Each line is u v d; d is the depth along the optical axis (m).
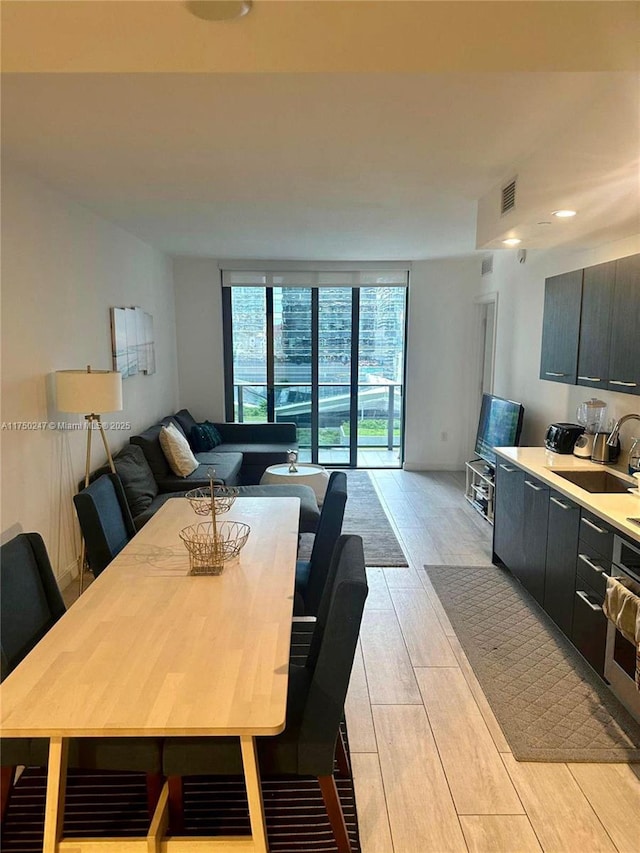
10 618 1.80
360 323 6.70
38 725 1.25
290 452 5.14
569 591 2.78
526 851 1.75
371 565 3.95
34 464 3.09
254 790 1.46
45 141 2.52
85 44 1.35
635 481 2.88
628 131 1.87
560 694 2.51
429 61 1.46
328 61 1.44
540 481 3.15
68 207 3.52
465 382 6.59
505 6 1.18
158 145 2.57
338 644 1.51
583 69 1.50
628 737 2.24
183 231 4.63
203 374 6.59
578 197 2.40
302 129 2.38
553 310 3.75
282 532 2.53
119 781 2.02
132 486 3.87
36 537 2.04
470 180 3.14
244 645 1.58
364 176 3.04
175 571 2.09
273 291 6.60
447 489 5.95
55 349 3.34
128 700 1.34
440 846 1.76
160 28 1.26
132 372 4.70
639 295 2.73
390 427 6.94
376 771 2.06
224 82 1.93
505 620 3.18
